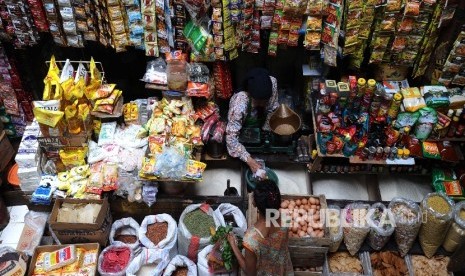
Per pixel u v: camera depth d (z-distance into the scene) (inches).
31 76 146.5
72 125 127.4
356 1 116.6
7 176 138.7
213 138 133.9
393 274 120.4
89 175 130.4
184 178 124.4
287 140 137.7
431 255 123.3
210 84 138.4
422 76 138.8
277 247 99.3
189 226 124.0
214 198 131.9
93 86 132.6
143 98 160.2
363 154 129.2
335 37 123.8
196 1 120.5
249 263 102.0
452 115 126.1
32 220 132.5
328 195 142.4
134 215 137.2
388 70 134.2
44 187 129.0
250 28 129.6
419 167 138.4
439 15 119.5
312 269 122.4
